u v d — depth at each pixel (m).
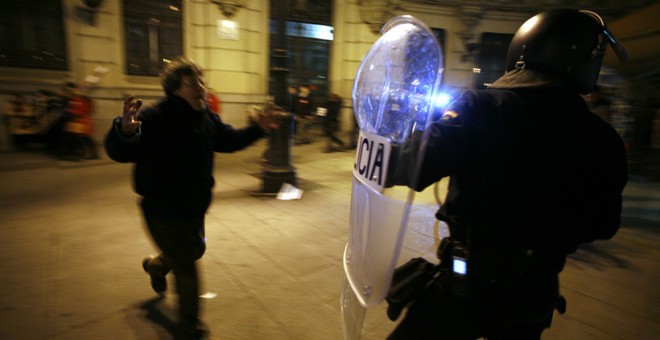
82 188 5.84
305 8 12.57
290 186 5.79
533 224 1.14
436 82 1.04
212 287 3.03
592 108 5.35
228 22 11.02
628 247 4.21
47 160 7.90
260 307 2.77
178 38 10.71
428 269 1.29
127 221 4.41
